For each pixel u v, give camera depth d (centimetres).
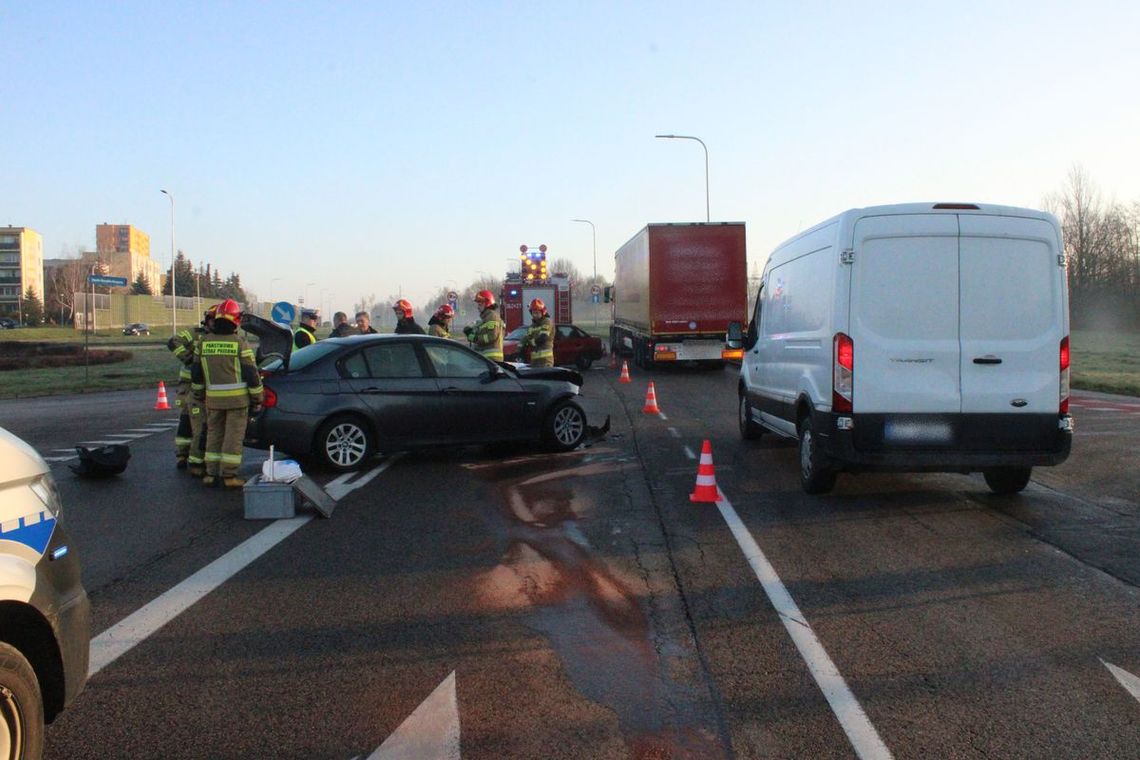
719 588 593
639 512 820
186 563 659
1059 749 373
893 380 788
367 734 388
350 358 1038
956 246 789
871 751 371
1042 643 493
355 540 723
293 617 539
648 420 1553
